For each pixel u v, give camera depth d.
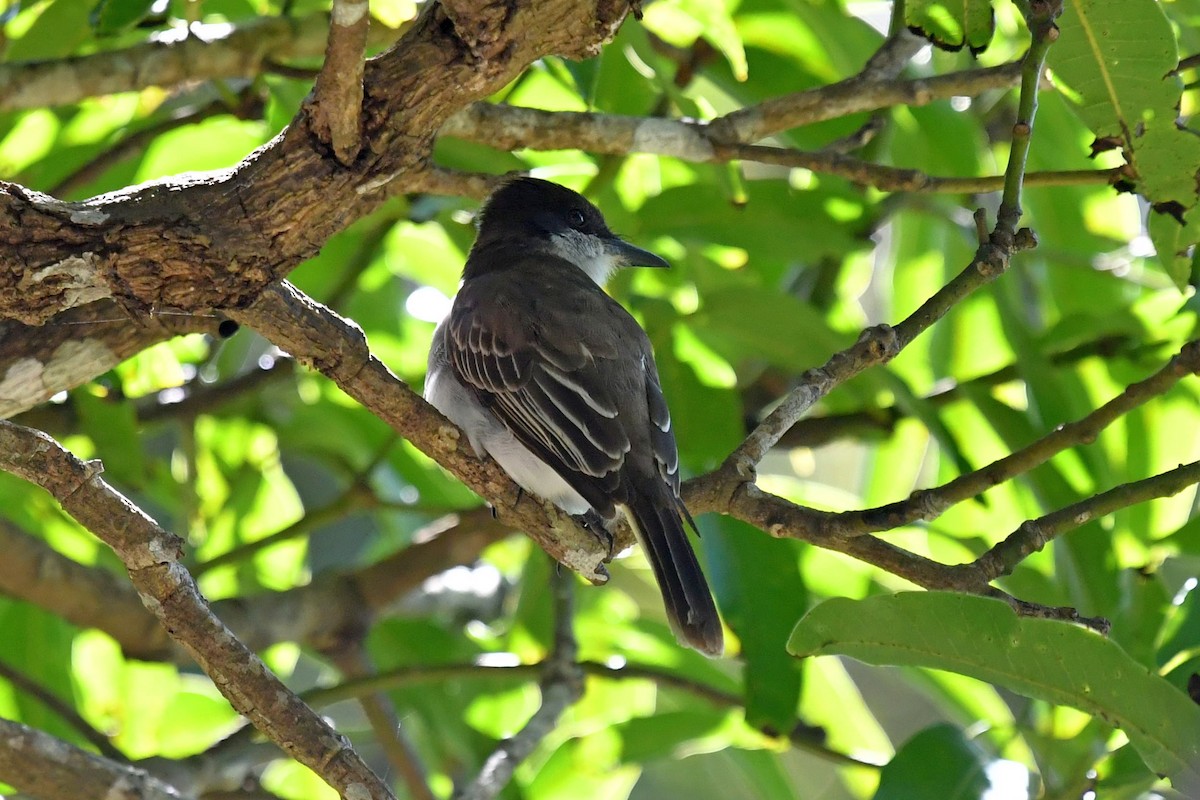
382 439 10.52
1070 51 6.55
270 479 11.13
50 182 9.33
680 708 10.25
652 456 7.73
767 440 6.61
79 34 8.45
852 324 11.03
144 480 9.45
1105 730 7.33
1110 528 8.50
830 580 9.55
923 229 10.93
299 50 8.37
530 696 10.41
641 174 10.34
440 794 10.89
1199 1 8.88
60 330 7.07
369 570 10.23
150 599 5.73
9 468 5.61
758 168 12.91
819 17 9.34
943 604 5.76
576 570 6.75
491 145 7.98
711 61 9.58
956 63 10.43
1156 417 9.31
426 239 10.80
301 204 5.45
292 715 5.75
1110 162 10.05
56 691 9.77
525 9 5.21
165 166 9.44
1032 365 8.51
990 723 8.90
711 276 9.66
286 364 10.33
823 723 9.94
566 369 7.98
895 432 10.34
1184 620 7.42
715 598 8.01
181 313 5.80
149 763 8.72
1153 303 9.61
